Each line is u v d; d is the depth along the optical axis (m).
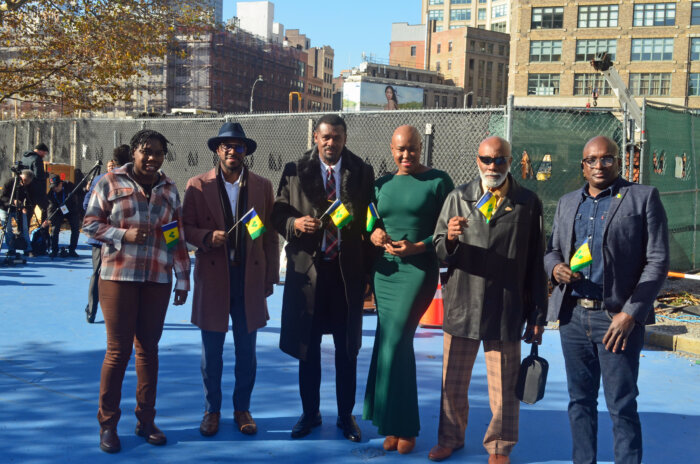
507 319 3.84
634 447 3.39
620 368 3.39
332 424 4.61
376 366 4.25
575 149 10.58
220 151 4.41
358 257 4.24
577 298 3.54
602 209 3.48
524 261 3.85
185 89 98.12
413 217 4.11
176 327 7.47
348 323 4.23
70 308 8.37
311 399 4.37
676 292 9.57
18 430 4.34
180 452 4.07
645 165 9.80
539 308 3.83
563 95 72.00
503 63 121.94
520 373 3.82
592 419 3.59
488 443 3.97
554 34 72.25
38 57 20.42
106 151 17.14
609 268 3.40
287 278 4.38
